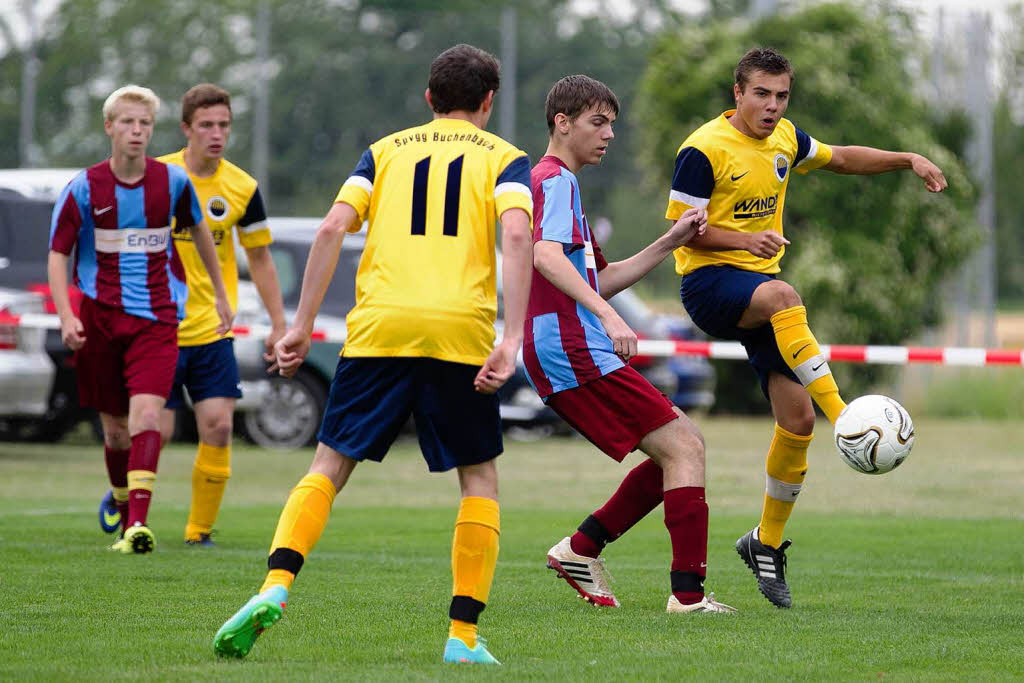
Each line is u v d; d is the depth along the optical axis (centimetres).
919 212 7500
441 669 1540
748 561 2102
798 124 7531
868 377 7431
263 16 11025
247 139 15650
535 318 1950
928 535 2983
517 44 15250
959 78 7988
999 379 7494
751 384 7500
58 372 4600
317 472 1588
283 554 1547
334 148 15538
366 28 15888
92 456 4691
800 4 7812
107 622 1830
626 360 1775
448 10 15688
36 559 2430
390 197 1596
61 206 2514
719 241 2064
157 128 15662
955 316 7825
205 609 1934
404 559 2520
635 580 2316
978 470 4528
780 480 2067
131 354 2566
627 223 12575
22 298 4441
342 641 1720
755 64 2094
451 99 1641
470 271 1580
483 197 1589
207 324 2730
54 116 15438
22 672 1504
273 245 4953
